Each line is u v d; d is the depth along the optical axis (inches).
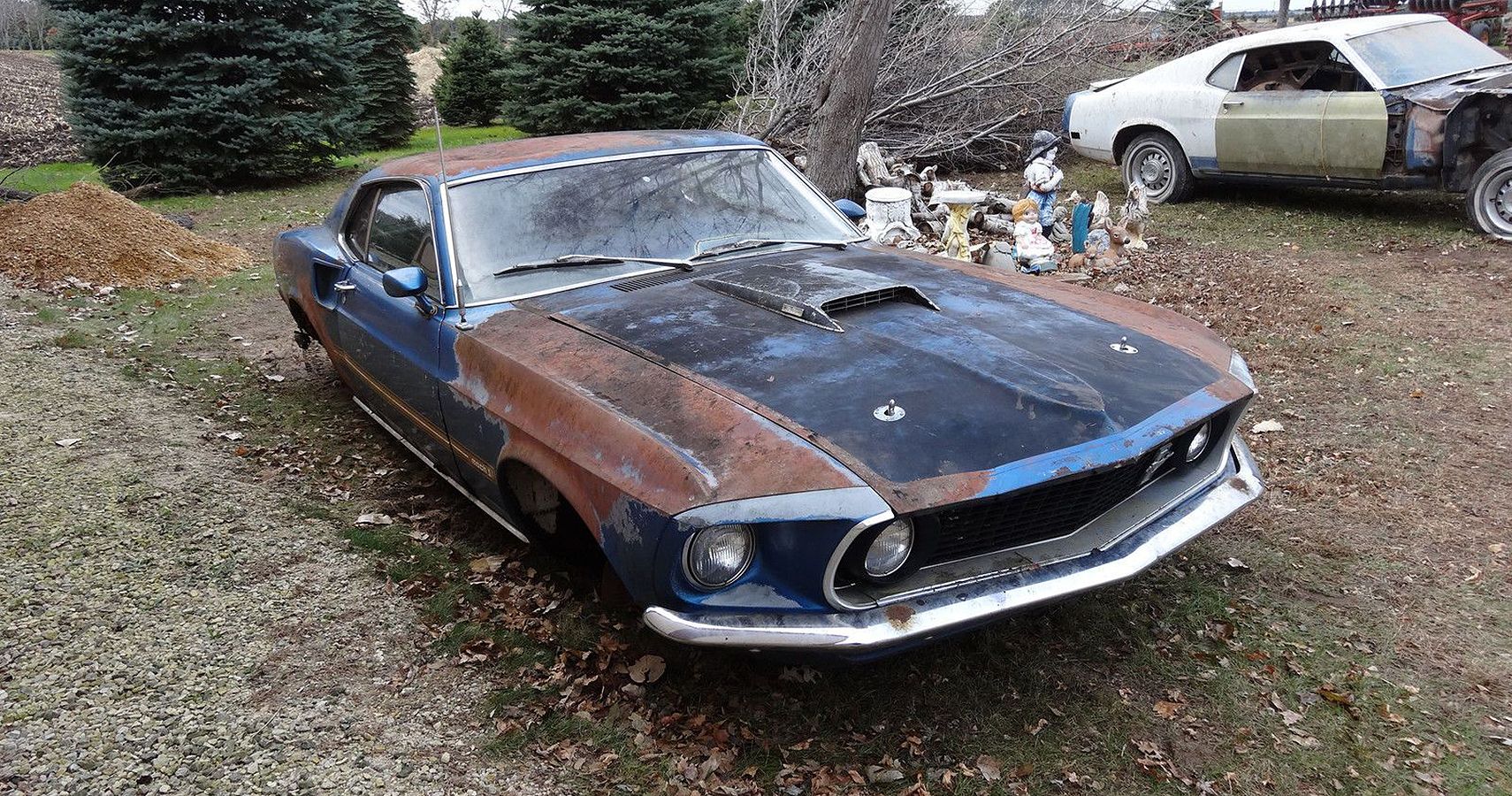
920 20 540.7
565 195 154.8
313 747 109.7
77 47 514.0
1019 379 112.6
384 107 730.2
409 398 155.6
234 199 514.3
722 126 589.9
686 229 156.9
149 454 185.9
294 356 249.0
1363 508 166.9
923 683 122.3
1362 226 381.1
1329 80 394.0
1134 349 127.0
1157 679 123.1
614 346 125.0
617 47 613.3
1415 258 331.9
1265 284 306.2
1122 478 113.0
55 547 149.9
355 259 178.5
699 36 633.0
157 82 509.7
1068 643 130.1
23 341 249.9
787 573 98.5
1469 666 125.8
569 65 630.5
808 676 122.8
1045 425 106.5
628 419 109.9
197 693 118.3
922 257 165.5
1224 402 120.7
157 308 288.8
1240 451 133.9
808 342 122.0
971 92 550.0
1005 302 139.7
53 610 133.9
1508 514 163.8
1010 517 105.1
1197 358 129.3
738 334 124.8
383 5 716.0
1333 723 115.4
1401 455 186.5
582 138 172.7
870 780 106.2
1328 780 106.7
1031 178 342.6
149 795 102.1
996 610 100.8
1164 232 391.9
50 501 164.7
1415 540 156.3
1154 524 116.5
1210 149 423.2
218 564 147.4
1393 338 253.1
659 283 144.7
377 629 132.8
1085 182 514.0
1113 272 329.4
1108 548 111.2
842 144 416.8
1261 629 133.5
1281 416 207.2
